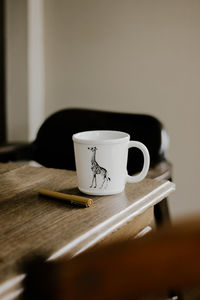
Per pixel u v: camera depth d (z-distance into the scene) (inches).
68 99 79.9
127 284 5.6
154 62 70.7
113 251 5.6
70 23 77.0
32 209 23.0
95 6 74.1
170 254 5.4
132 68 72.7
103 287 5.6
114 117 40.6
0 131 85.3
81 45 76.7
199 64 67.2
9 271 15.7
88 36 75.7
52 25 78.9
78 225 20.6
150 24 69.9
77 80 78.2
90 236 19.8
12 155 45.9
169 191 27.6
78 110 43.1
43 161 44.4
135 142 25.9
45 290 6.4
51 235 19.3
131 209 23.4
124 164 25.5
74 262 5.7
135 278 5.5
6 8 79.8
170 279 5.5
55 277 6.1
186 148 70.6
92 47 75.7
